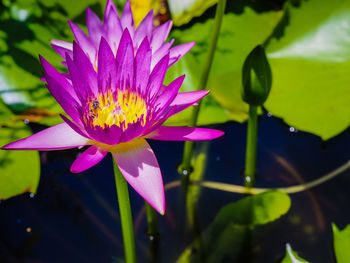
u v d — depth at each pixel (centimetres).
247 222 52
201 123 56
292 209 53
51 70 45
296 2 59
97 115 46
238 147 58
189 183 56
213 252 52
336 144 57
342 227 52
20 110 54
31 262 50
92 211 53
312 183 55
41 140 45
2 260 50
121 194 46
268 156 57
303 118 56
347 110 55
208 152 57
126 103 47
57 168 56
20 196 54
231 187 55
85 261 51
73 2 58
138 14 60
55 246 51
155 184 44
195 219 54
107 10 47
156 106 45
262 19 61
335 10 58
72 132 45
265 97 51
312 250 51
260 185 55
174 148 58
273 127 58
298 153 57
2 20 57
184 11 59
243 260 51
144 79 46
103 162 57
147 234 53
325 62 57
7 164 52
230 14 61
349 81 56
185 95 46
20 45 56
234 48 59
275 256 51
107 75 46
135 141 45
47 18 57
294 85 57
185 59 58
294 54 58
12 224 52
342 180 55
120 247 51
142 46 45
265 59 50
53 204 53
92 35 48
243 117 56
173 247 52
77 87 45
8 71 55
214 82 58
